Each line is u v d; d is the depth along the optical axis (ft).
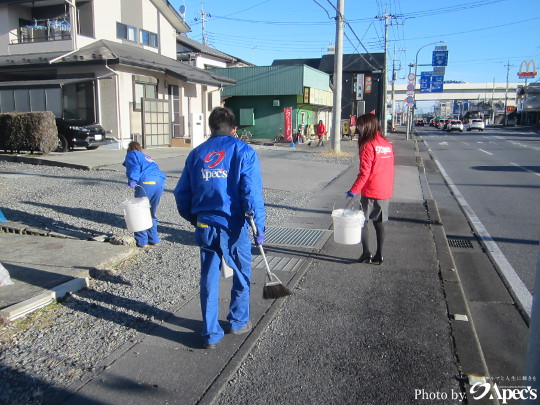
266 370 11.30
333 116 67.21
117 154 51.29
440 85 154.71
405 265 19.02
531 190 40.22
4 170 40.22
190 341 12.58
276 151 70.79
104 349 12.09
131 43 73.46
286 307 14.85
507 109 292.81
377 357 11.89
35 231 22.24
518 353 12.82
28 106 56.54
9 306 13.61
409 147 92.58
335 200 33.37
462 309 14.74
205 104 83.35
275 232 24.27
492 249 22.84
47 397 10.09
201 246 12.17
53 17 68.69
